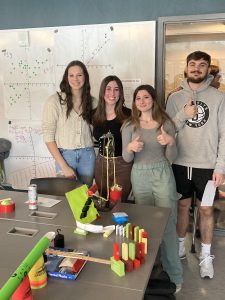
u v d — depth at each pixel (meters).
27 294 1.03
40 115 3.47
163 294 1.58
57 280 1.20
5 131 3.60
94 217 1.70
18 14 3.32
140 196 2.32
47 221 1.72
